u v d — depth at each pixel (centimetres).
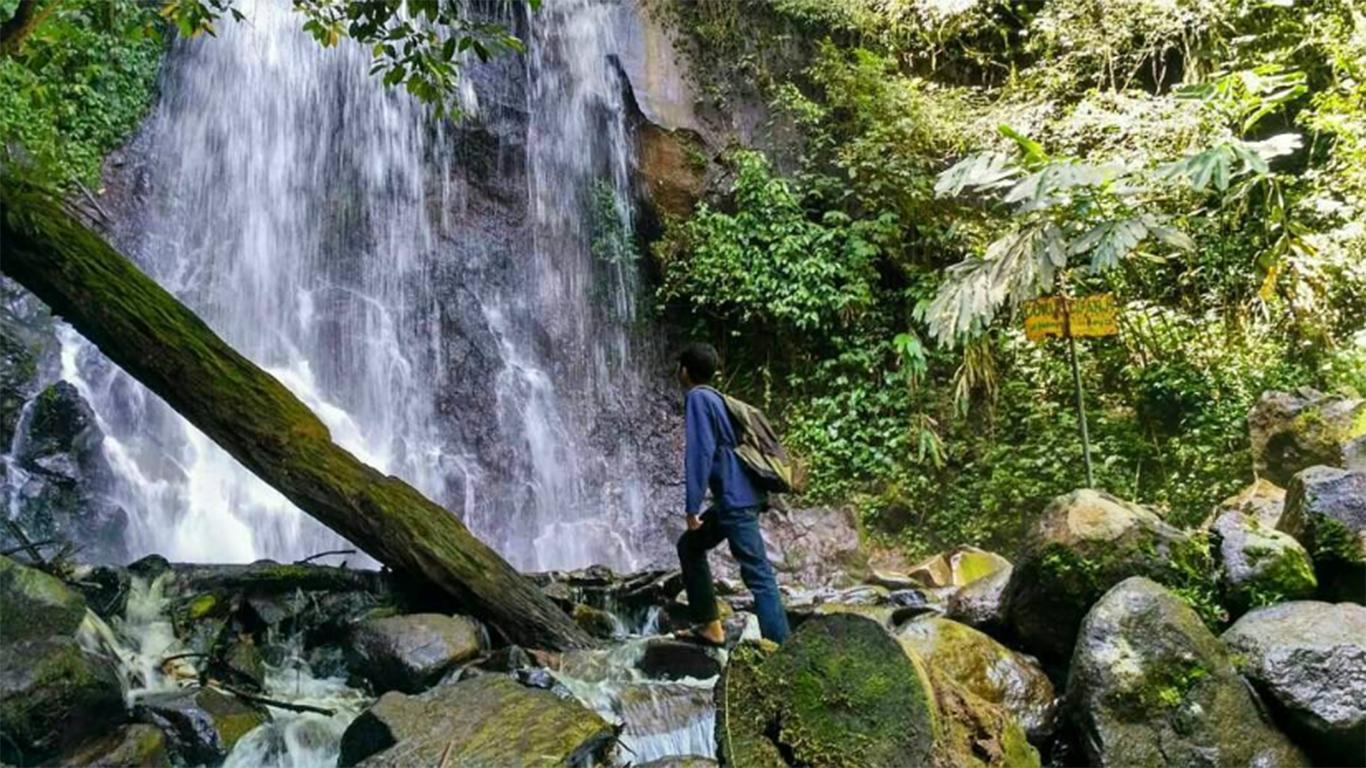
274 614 484
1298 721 360
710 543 467
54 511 673
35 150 791
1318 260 803
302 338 934
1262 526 451
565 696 385
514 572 521
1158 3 987
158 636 446
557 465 985
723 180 1084
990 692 399
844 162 1015
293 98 1002
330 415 898
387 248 1002
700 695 432
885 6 1133
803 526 830
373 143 1026
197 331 487
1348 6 901
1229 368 821
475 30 545
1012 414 899
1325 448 645
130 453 754
